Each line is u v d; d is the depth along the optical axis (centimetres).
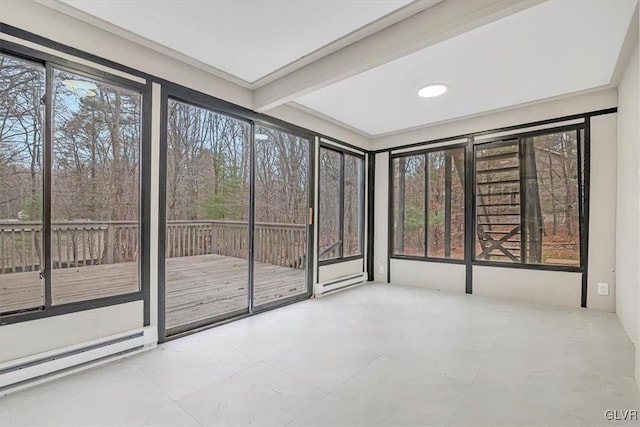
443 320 327
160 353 247
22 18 200
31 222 212
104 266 251
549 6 204
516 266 404
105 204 251
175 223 634
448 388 199
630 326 277
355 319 332
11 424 163
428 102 377
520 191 401
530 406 180
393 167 518
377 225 532
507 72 298
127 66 247
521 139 400
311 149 422
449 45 250
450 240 460
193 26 230
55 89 219
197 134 516
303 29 235
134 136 256
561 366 226
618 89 325
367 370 222
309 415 172
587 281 358
